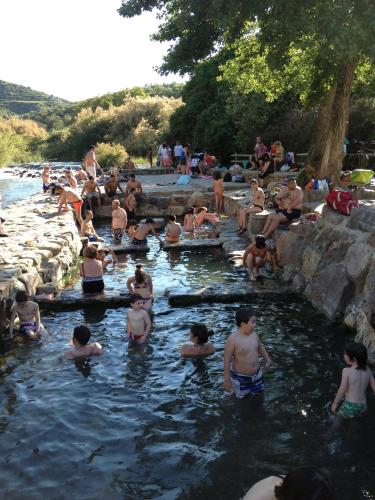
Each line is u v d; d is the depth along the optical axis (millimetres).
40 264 10852
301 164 24688
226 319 8977
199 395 6410
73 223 15078
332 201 9938
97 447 5336
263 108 28859
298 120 28734
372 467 4957
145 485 4746
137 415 5965
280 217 12648
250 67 19000
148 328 8102
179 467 5000
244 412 6000
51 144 67312
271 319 8914
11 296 8727
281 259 11133
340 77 15742
